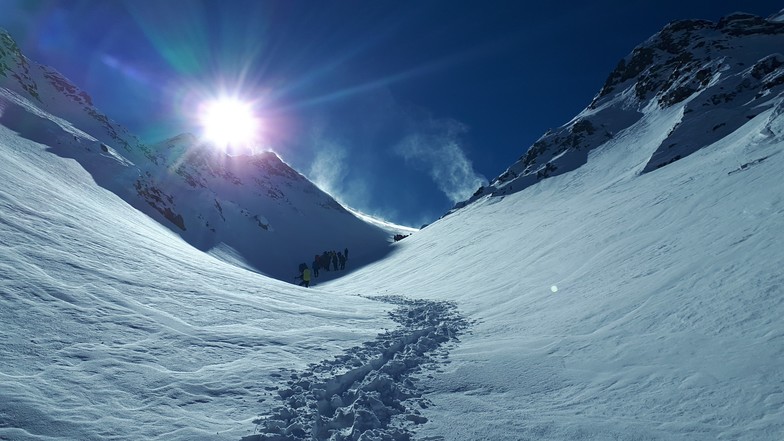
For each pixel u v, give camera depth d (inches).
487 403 282.7
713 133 1648.6
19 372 227.9
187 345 325.4
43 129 1332.4
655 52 3747.5
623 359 332.2
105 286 390.3
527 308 583.2
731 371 271.1
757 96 1823.3
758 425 217.6
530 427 246.5
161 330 339.6
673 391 268.2
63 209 603.8
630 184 1560.0
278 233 3223.4
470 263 1328.7
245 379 288.8
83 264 423.2
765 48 2856.8
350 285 1766.7
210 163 3941.9
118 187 1421.0
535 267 911.0
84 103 2176.4
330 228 4146.2
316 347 380.8
